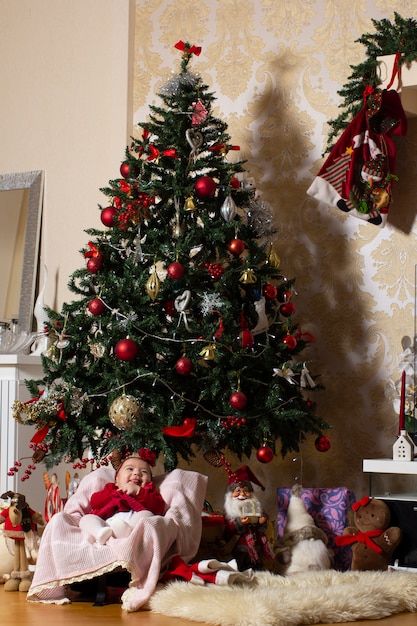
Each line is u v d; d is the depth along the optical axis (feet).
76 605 9.92
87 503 10.78
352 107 12.40
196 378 11.43
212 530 11.24
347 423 12.79
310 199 13.26
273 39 13.67
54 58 15.12
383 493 11.43
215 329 11.04
